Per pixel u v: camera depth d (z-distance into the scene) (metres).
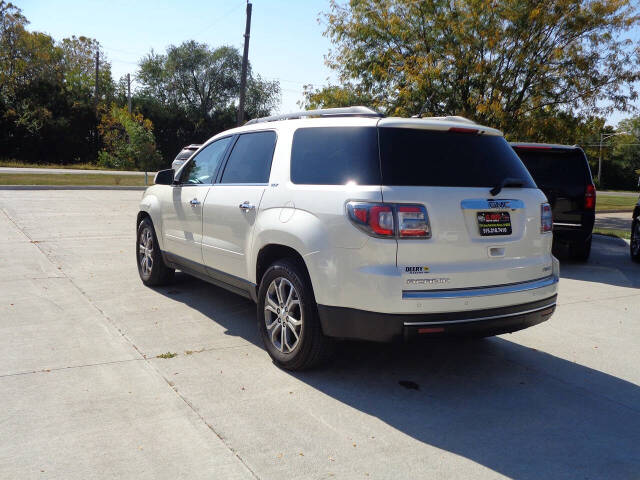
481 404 3.66
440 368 4.29
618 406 3.68
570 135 18.58
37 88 48.50
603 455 3.04
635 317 5.90
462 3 17.92
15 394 3.56
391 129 3.77
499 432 3.27
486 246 3.74
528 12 17.25
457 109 18.25
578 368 4.37
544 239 4.12
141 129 41.03
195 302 5.91
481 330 3.71
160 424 3.22
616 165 67.31
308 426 3.26
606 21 17.36
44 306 5.60
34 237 9.54
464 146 3.93
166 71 60.66
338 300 3.64
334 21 20.30
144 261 6.64
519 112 18.28
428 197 3.58
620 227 15.09
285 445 3.03
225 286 5.09
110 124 43.59
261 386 3.81
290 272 3.98
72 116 47.06
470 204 3.69
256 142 4.85
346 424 3.31
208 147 5.67
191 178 5.74
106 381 3.81
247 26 24.00
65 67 60.19
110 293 6.21
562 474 2.84
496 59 18.12
